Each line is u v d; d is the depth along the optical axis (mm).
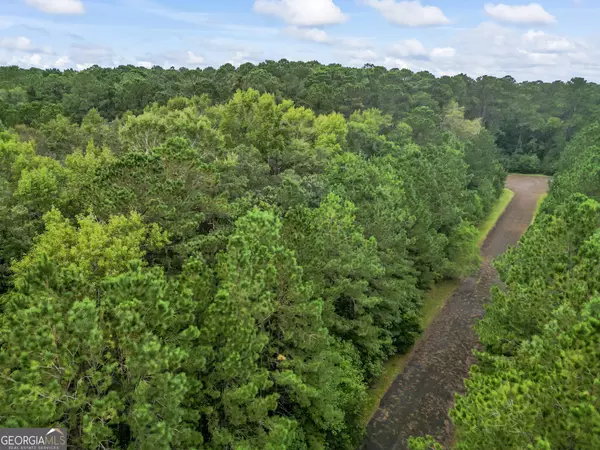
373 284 30391
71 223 28125
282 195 33375
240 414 16766
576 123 113125
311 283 22562
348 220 27516
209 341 16891
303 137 54312
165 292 15836
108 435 12562
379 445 23922
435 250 38750
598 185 37188
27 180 27891
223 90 76875
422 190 44000
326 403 20438
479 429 13781
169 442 14336
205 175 27484
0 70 106125
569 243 21969
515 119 116062
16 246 25703
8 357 12344
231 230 26281
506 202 80062
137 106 81812
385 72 128375
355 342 27891
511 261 26781
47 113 65250
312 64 132625
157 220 24875
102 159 38625
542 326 19250
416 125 78750
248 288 17203
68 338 12844
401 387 28734
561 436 12641
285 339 20031
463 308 40469
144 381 12836
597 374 12938
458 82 123500
